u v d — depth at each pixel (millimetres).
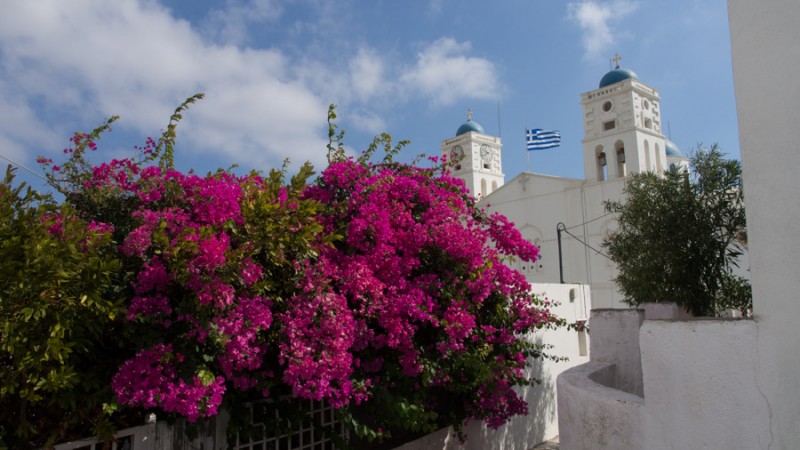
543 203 35906
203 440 4738
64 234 3559
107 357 4246
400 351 5578
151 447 4336
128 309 3910
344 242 5680
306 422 5758
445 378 5949
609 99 35406
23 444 3818
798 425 3084
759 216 3334
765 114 3332
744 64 3457
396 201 6094
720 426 3377
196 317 3949
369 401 5820
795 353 3121
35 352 3387
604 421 4191
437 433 7402
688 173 8180
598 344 6133
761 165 3338
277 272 4672
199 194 4594
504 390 6926
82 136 4820
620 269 9398
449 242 5758
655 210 8211
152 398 3758
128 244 4020
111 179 4754
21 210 3471
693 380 3521
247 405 5141
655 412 3732
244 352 4098
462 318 5500
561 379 5031
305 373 4223
